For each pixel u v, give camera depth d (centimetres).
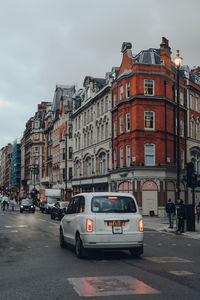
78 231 1097
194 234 1948
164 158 3822
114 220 1067
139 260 1041
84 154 5528
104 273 842
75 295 646
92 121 5228
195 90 4731
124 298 624
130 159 3866
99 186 4781
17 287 711
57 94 8500
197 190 4328
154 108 3844
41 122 10494
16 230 2088
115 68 4809
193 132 4691
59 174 7344
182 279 775
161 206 3750
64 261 1025
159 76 3888
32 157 10438
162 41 4053
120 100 4000
